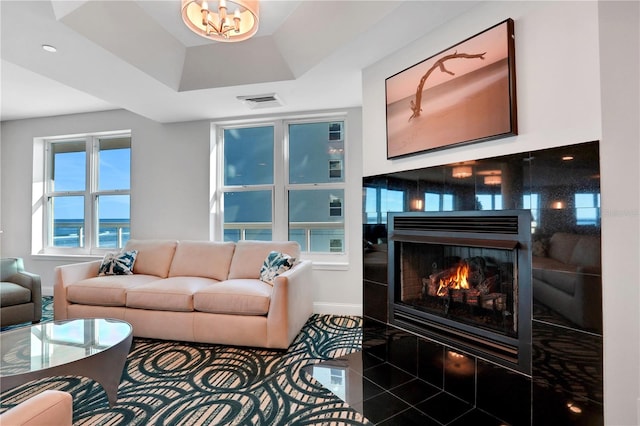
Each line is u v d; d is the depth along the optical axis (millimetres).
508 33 1660
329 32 2242
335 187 3742
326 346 2707
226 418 1749
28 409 823
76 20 1953
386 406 1847
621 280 1388
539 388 1555
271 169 3949
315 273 3654
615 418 1370
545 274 1538
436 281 2184
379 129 2467
